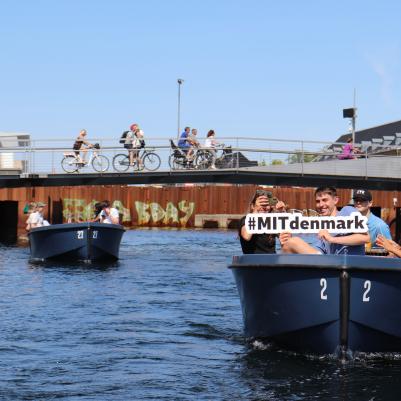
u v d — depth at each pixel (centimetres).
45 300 1548
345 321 934
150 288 1794
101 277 2061
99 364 952
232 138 4109
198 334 1166
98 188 6488
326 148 4356
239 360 983
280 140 4172
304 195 6675
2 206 6253
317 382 869
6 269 2297
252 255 998
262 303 1015
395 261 928
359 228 994
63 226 2567
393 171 4394
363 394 818
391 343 971
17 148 4128
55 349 1040
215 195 6681
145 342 1096
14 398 794
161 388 841
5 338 1113
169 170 4069
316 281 941
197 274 2202
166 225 6675
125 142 4069
